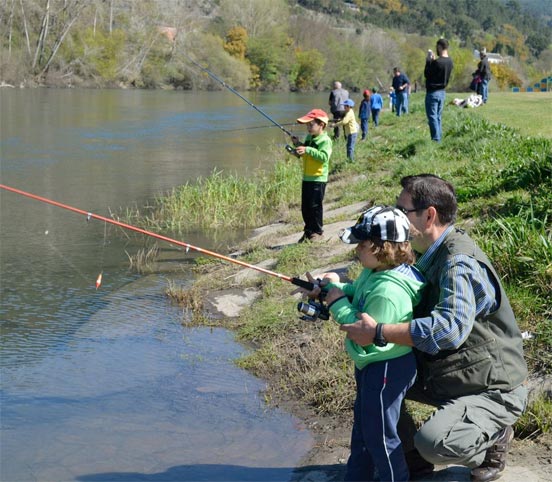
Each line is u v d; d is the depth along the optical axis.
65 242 11.04
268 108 41.94
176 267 9.66
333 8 154.88
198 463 4.78
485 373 3.72
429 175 3.90
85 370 6.30
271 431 5.19
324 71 83.44
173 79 61.09
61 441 5.09
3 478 4.62
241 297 8.06
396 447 3.75
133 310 7.90
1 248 10.60
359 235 3.73
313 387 5.71
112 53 61.62
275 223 12.04
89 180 16.84
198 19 63.91
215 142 24.53
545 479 4.07
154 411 5.53
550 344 5.35
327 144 9.25
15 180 16.80
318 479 4.53
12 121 31.22
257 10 72.00
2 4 59.94
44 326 7.42
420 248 3.89
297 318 6.95
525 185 8.54
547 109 18.67
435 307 3.63
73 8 61.12
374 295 3.69
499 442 3.95
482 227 7.40
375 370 3.74
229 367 6.32
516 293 5.93
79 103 42.62
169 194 14.96
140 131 27.91
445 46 13.55
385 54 98.06
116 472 4.68
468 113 17.48
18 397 5.77
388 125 22.67
